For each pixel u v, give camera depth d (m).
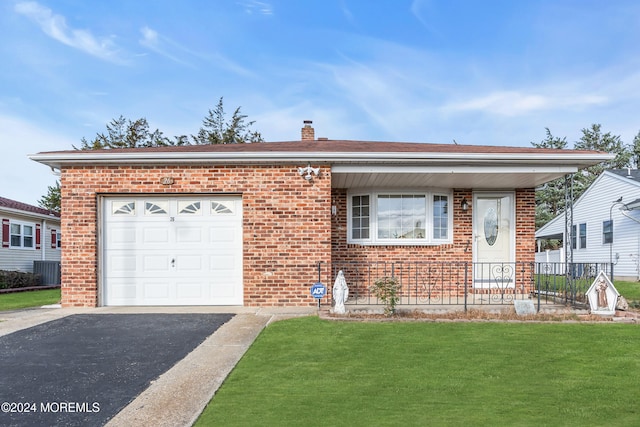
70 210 9.81
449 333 7.27
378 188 11.62
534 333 7.29
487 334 7.21
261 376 5.28
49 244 25.38
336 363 5.75
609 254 22.94
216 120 39.78
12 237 22.08
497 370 5.46
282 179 9.84
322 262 9.78
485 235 11.80
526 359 5.89
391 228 11.62
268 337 7.06
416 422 3.97
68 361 5.93
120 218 9.98
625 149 41.25
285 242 9.79
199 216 10.02
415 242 11.55
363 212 11.67
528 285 11.61
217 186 9.86
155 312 9.14
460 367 5.58
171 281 9.98
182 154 9.52
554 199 37.47
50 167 10.08
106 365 5.75
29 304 12.69
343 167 9.90
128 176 9.87
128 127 39.31
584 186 36.28
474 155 9.53
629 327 7.73
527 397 4.60
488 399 4.54
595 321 8.15
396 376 5.25
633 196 21.12
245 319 8.42
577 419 4.05
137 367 5.66
